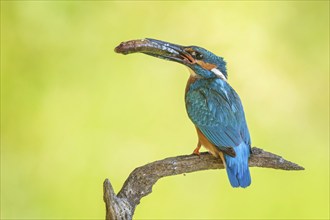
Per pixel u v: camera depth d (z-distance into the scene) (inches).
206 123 383.2
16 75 597.9
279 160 363.6
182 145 592.4
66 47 615.8
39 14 617.0
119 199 324.5
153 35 640.4
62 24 620.7
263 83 634.2
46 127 585.9
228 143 370.3
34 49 609.3
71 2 624.4
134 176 344.5
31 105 590.2
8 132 581.6
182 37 642.2
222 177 550.3
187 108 397.7
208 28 646.5
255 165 368.8
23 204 553.6
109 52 622.8
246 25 649.0
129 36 633.0
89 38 623.2
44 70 605.0
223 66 414.6
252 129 616.4
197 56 406.6
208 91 396.5
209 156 373.4
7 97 589.3
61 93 600.1
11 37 607.8
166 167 349.7
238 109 388.2
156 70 615.5
